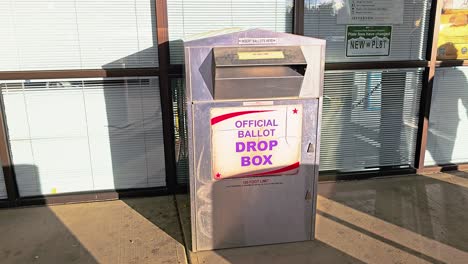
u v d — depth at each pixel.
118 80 3.38
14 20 3.13
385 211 3.22
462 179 3.88
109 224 3.09
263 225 2.73
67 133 3.43
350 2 3.56
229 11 3.41
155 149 3.59
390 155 4.02
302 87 2.53
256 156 2.60
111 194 3.54
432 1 3.66
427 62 3.75
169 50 3.38
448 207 3.29
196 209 2.62
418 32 3.74
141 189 3.62
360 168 3.98
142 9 3.28
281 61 2.39
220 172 2.58
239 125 2.52
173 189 3.63
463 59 3.86
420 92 3.89
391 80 3.80
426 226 2.98
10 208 3.40
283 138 2.60
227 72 2.36
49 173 3.48
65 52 3.25
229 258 2.62
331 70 3.62
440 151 4.12
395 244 2.75
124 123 3.49
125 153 3.56
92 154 3.51
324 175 3.86
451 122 4.06
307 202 2.75
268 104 2.52
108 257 2.65
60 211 3.32
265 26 3.50
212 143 2.52
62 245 2.80
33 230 3.01
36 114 3.34
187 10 3.35
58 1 3.15
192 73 2.39
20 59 3.21
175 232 2.96
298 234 2.80
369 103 3.82
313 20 3.55
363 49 3.68
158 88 3.45
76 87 3.34
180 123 3.52
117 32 3.29
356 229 2.96
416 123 3.98
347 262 2.56
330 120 3.80
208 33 2.80
